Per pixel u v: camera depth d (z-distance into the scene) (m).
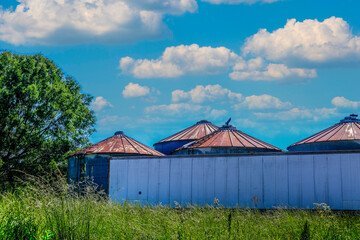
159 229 10.82
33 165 36.31
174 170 23.72
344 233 10.98
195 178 23.12
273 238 10.67
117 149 34.00
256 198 21.67
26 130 34.50
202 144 34.53
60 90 36.78
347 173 20.41
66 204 10.15
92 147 34.81
